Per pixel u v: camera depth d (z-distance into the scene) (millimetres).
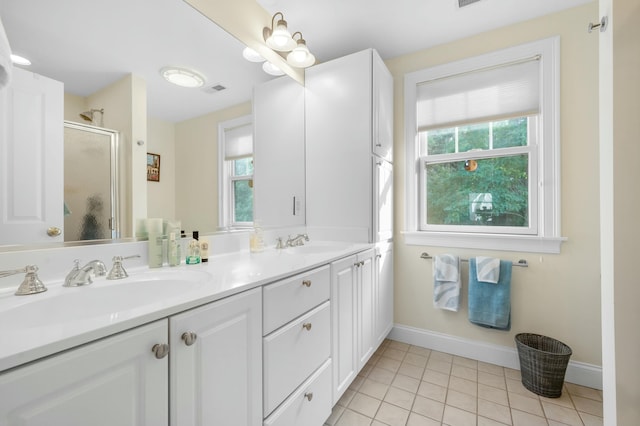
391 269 2213
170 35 1264
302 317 1152
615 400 871
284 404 1044
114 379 573
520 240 1838
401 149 2244
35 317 709
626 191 853
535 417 1419
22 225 825
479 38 1962
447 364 1918
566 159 1715
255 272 1054
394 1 1649
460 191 2119
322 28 1893
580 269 1694
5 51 601
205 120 1439
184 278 997
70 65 940
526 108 1825
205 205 1436
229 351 830
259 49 1719
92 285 856
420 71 2141
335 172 1992
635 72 838
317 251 1832
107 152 1047
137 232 1131
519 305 1859
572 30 1698
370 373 1816
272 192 1839
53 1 902
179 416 692
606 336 958
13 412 450
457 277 1959
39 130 865
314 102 2086
